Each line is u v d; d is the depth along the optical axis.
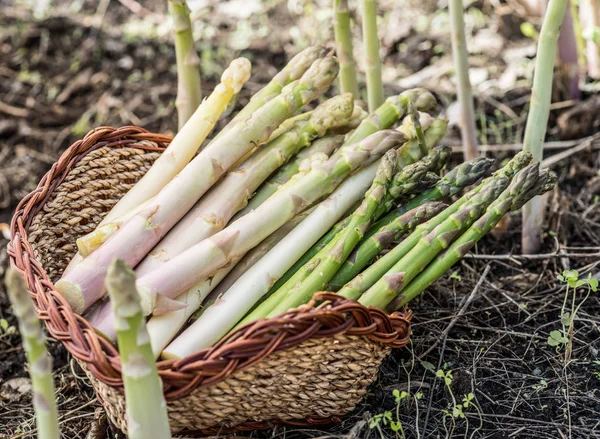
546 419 1.05
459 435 1.04
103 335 0.99
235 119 1.09
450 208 1.03
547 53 1.11
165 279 1.00
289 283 1.03
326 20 1.59
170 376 0.94
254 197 1.08
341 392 1.01
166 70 1.52
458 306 1.15
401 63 1.51
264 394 0.98
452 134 1.38
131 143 1.13
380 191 1.02
